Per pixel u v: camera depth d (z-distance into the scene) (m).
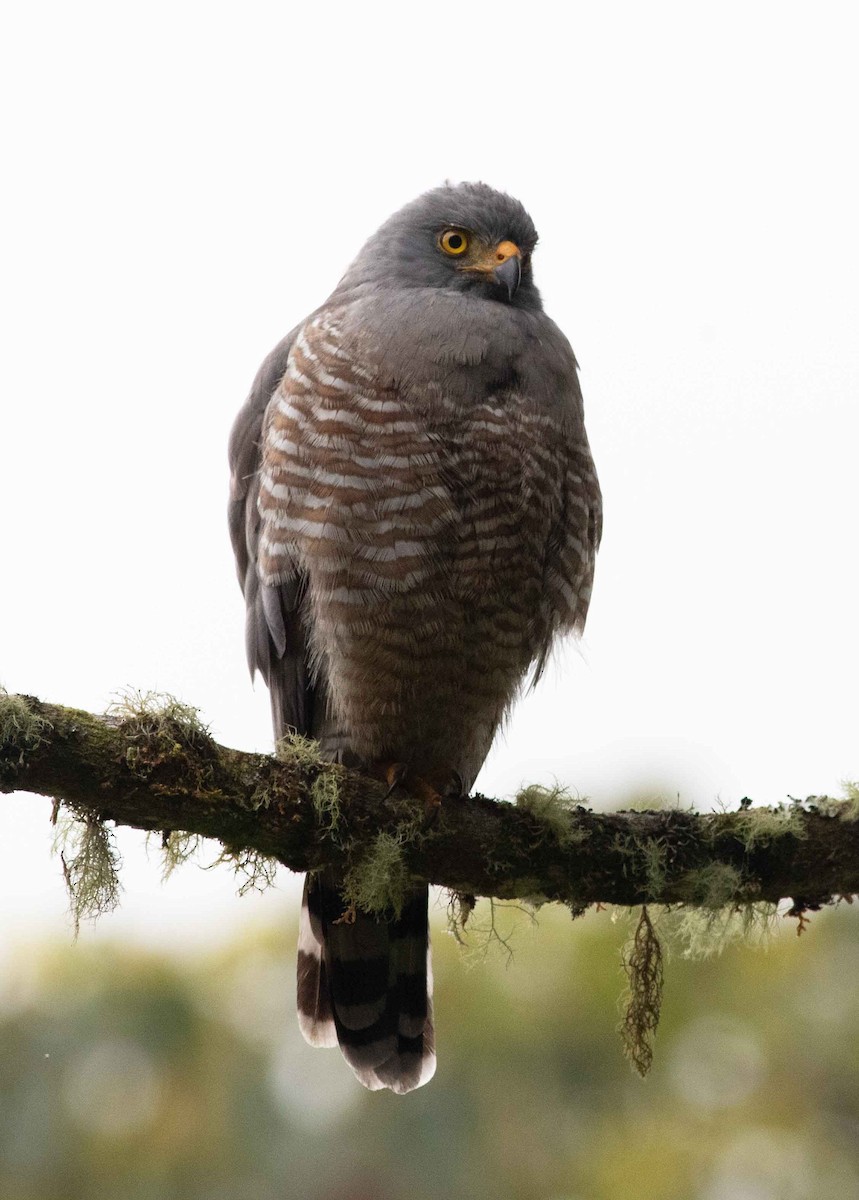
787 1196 10.48
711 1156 10.59
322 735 9.79
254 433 10.42
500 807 8.23
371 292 9.94
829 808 8.25
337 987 9.57
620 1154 10.55
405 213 10.48
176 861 7.65
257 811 7.60
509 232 10.29
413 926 9.48
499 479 9.23
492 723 10.02
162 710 7.36
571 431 9.70
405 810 8.02
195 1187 10.45
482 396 9.25
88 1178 10.44
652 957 8.42
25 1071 10.66
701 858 8.18
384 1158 10.52
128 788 7.21
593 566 10.24
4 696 7.05
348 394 9.12
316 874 9.21
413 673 9.35
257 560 10.06
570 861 8.18
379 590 9.08
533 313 10.09
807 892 8.27
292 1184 10.47
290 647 9.59
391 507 9.03
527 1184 10.46
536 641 9.89
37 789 7.11
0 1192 10.38
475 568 9.24
